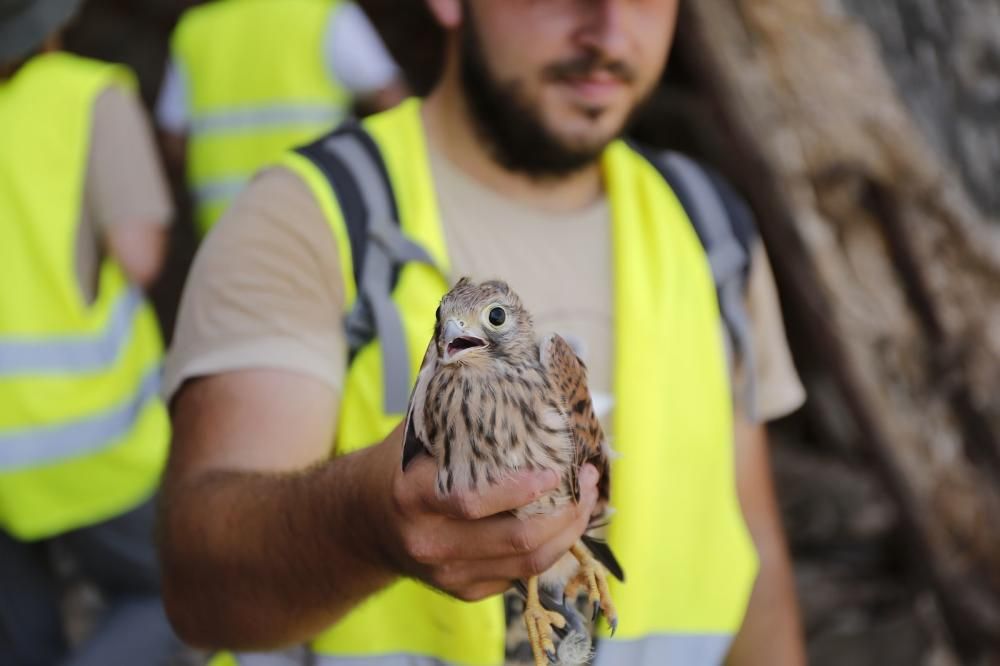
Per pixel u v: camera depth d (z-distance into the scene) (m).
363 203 3.62
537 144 3.86
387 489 2.70
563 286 3.86
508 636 3.49
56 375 5.69
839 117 7.76
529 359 2.80
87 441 5.80
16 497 5.75
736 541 3.95
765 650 4.43
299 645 3.48
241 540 3.12
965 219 7.96
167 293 12.09
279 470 3.37
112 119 5.89
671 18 3.98
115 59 13.64
